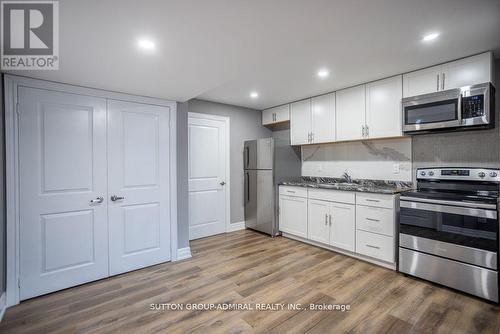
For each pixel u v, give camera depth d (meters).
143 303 2.04
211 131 3.97
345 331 1.67
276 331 1.68
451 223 2.14
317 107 3.63
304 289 2.23
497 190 2.26
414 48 2.09
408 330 1.67
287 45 1.86
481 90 2.15
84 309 1.96
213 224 3.99
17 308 1.98
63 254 2.28
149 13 1.36
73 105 2.33
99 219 2.46
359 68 2.56
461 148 2.55
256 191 4.13
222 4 1.33
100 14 1.34
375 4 1.45
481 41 1.98
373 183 3.32
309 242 3.52
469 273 2.04
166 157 2.91
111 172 2.53
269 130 4.76
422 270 2.32
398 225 2.58
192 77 2.24
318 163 4.02
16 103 2.06
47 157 2.20
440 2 1.46
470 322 1.74
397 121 2.77
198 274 2.57
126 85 2.39
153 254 2.81
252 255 3.09
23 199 2.09
